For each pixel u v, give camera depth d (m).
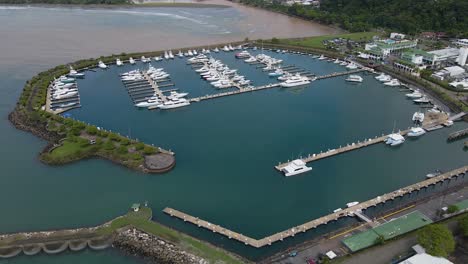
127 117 164.62
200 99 183.38
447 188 117.12
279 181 121.69
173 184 120.06
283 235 97.06
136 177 123.62
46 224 102.19
